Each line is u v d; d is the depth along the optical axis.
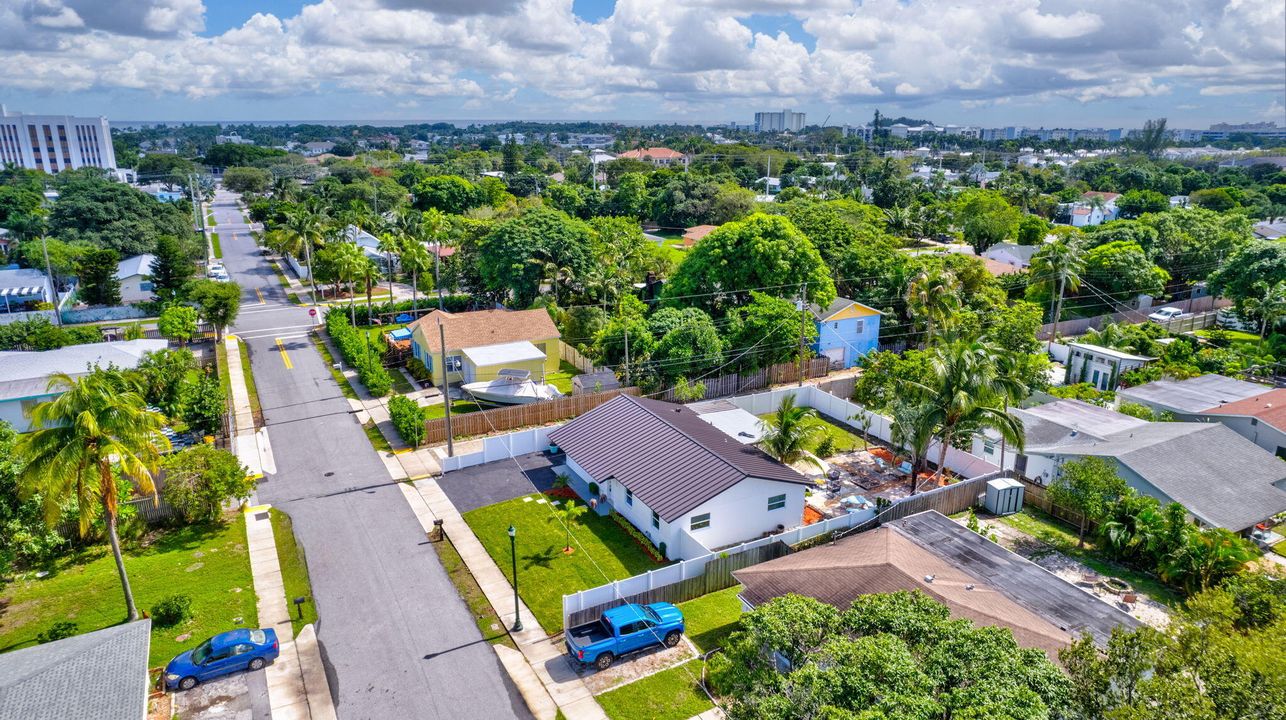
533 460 45.91
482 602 31.89
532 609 31.45
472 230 85.12
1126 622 27.27
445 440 48.78
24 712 19.89
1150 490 36.88
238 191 190.12
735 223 68.50
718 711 25.61
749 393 57.81
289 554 35.25
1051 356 67.94
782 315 58.16
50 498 26.45
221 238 128.38
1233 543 31.34
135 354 54.41
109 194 101.75
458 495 41.31
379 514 39.12
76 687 21.31
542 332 63.09
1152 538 33.31
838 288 75.69
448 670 27.72
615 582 30.23
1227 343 69.25
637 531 37.28
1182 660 16.16
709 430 42.78
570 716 25.39
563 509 39.91
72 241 94.75
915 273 68.94
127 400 28.84
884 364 56.22
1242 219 96.19
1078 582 33.50
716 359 55.50
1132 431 43.38
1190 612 20.23
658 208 148.12
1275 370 62.41
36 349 61.31
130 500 36.31
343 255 75.94
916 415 42.00
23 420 48.25
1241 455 40.19
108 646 23.58
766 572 29.80
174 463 36.75
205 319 67.69
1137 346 64.69
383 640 29.36
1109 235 87.50
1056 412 47.84
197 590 32.00
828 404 54.44
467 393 56.91
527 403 54.00
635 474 37.97
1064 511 39.62
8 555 29.14
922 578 27.53
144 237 99.75
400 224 97.25
